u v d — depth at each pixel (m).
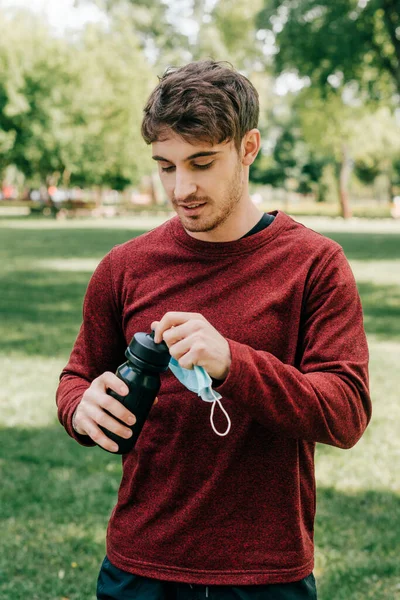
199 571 1.68
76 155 39.03
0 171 41.97
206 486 1.67
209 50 43.59
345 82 25.20
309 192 64.94
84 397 1.60
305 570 1.70
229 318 1.70
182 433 1.68
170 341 1.45
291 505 1.68
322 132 39.59
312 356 1.65
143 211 53.31
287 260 1.73
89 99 38.81
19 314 10.51
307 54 24.00
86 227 32.78
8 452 5.14
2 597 3.39
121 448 1.59
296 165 58.00
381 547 3.89
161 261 1.81
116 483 4.66
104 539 3.97
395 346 8.52
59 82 37.97
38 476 4.75
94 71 39.56
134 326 1.79
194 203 1.59
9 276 14.89
